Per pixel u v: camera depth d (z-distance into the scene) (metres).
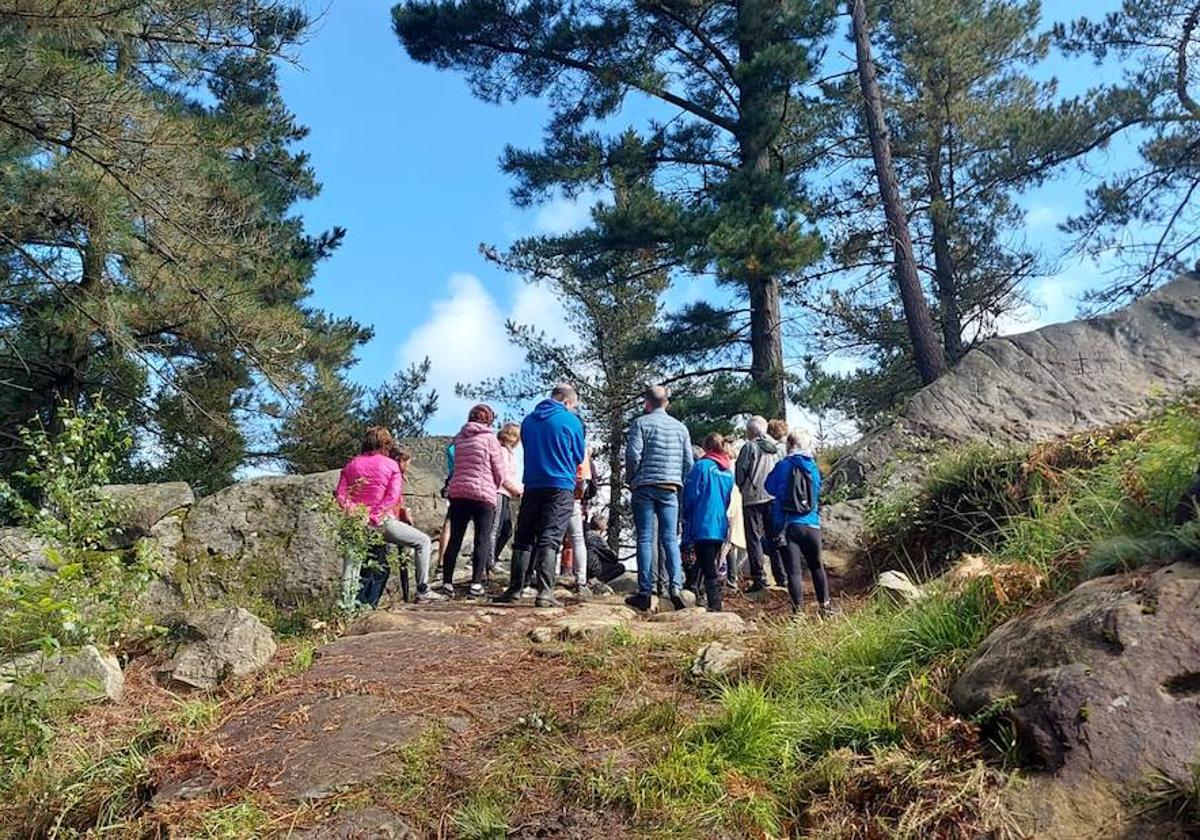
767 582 10.35
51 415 16.47
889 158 18.59
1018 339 13.66
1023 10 23.11
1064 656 4.03
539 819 4.22
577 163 18.34
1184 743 3.56
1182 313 13.73
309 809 4.36
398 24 18.89
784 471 8.04
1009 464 9.31
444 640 6.67
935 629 4.99
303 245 20.55
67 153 12.93
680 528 10.48
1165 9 20.78
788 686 5.12
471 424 9.55
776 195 16.86
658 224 17.12
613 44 18.12
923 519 9.94
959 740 4.08
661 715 4.95
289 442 19.16
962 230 23.44
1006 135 22.08
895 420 13.15
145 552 6.99
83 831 4.70
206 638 6.80
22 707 5.77
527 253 19.92
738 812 4.18
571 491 8.43
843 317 24.23
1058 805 3.60
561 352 26.89
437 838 4.21
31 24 11.80
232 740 5.05
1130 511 5.06
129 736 5.62
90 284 14.41
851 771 4.19
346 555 8.62
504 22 18.36
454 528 9.41
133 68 14.84
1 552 7.38
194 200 13.68
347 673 5.91
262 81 20.02
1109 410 12.64
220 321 14.68
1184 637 3.85
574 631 6.58
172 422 17.30
